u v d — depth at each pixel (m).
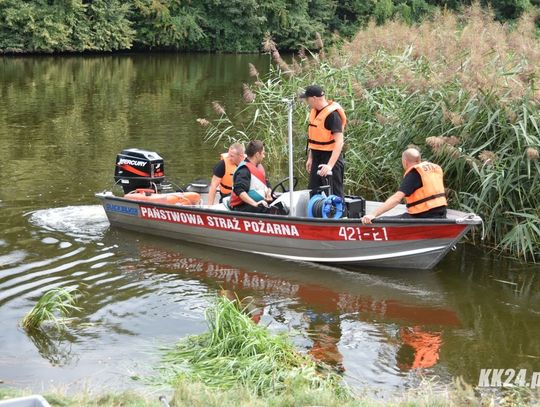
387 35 11.43
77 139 13.70
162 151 12.80
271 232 7.73
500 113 8.28
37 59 31.11
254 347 5.25
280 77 12.35
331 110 7.77
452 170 8.70
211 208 8.02
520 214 7.95
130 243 8.08
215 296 6.67
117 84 22.58
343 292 6.93
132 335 5.74
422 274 7.48
